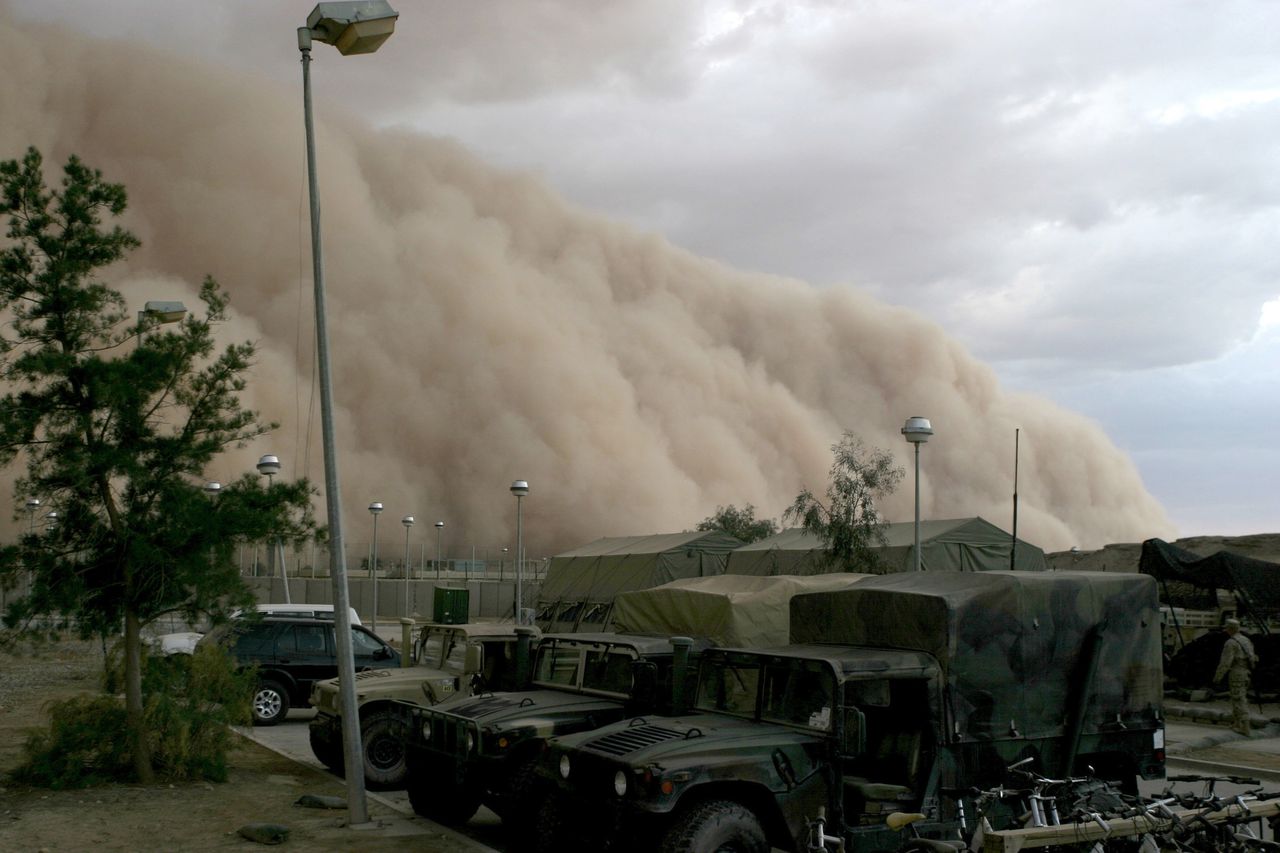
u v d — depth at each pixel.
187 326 12.24
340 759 12.90
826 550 24.69
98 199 12.02
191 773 11.99
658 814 6.79
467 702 10.42
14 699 19.58
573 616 34.97
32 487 11.23
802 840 7.04
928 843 6.21
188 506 11.59
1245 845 6.73
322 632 18.06
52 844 9.06
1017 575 7.93
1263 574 19.25
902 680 7.61
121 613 11.80
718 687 8.12
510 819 9.05
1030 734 7.70
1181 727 17.22
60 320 11.72
